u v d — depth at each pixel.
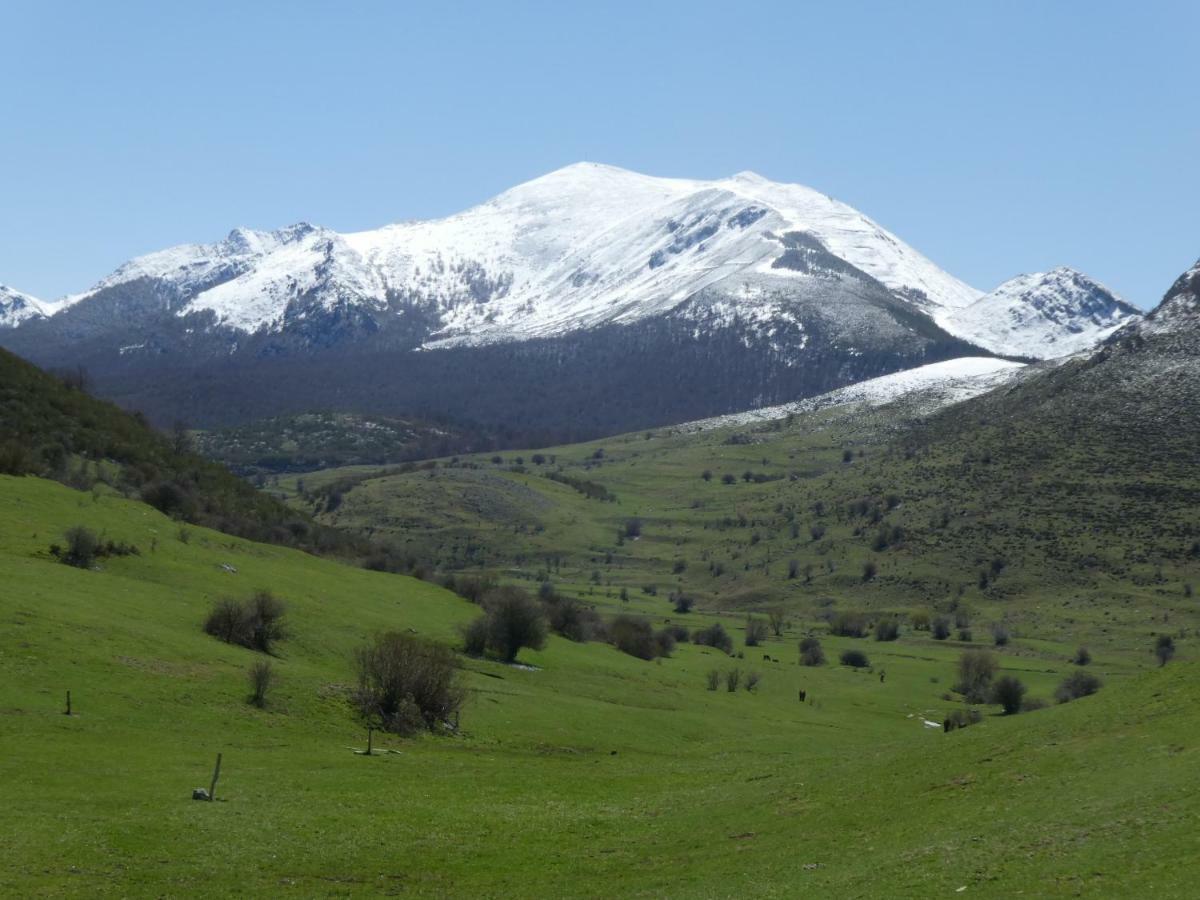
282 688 68.25
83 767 47.06
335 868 38.19
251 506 146.00
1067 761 39.53
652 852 40.62
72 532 84.44
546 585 171.75
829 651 155.25
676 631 150.00
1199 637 165.38
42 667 59.75
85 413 138.88
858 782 45.66
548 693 87.75
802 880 33.72
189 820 41.00
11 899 32.84
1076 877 28.94
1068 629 176.00
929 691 127.19
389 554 150.38
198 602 82.88
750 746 77.69
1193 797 32.19
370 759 57.44
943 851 33.44
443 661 72.62
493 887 37.06
